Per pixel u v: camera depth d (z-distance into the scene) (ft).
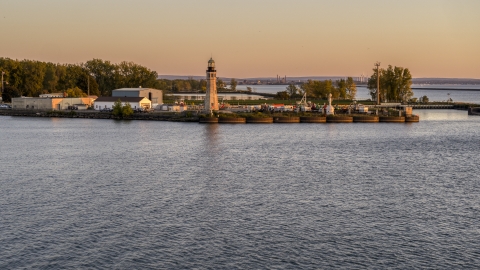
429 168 373.81
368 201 277.85
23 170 359.46
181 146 474.08
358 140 529.04
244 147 469.98
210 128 625.82
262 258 202.49
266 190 300.20
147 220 242.58
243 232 228.22
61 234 224.33
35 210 257.55
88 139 527.81
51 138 537.65
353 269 194.18
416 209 263.29
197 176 337.93
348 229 232.94
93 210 257.75
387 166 380.58
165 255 204.44
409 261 201.05
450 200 280.72
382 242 218.38
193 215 250.57
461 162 401.08
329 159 409.69
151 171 354.54
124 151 445.78
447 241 219.82
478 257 204.85
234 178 331.98
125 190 298.56
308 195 289.33
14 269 192.85
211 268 194.29
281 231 229.86
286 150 454.40
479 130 638.12
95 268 193.67
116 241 217.15
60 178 331.57
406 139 542.16
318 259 202.08
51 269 192.95
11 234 223.92
